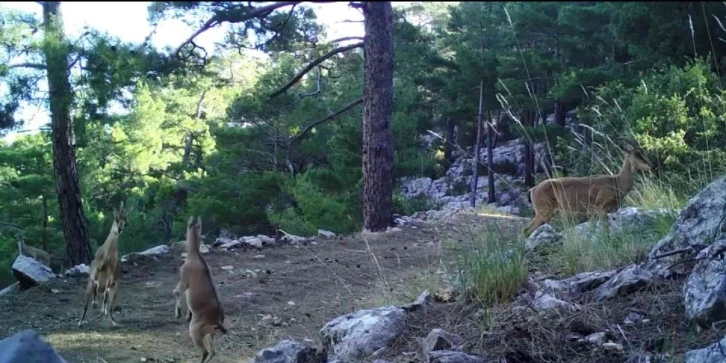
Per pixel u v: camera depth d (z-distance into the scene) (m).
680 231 6.03
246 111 26.30
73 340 6.92
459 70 34.41
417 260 9.80
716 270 5.04
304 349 5.72
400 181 27.33
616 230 7.34
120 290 8.84
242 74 37.50
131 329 7.31
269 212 24.16
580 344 4.97
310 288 8.74
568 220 9.18
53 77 12.36
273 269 9.73
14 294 8.80
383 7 14.80
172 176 38.62
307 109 26.34
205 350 6.02
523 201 19.53
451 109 35.28
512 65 30.81
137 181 33.69
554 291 6.05
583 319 5.29
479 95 33.69
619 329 5.05
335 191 24.92
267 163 28.44
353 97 26.75
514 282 6.25
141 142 34.44
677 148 11.38
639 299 5.51
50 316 7.85
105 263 7.46
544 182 9.63
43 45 12.16
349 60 29.98
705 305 4.81
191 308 6.02
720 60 15.73
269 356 5.65
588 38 28.06
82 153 27.91
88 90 12.75
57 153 14.17
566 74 27.62
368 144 14.95
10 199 22.64
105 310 7.62
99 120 13.79
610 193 9.36
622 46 26.00
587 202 9.37
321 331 6.14
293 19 16.56
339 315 7.54
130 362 6.28
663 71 16.84
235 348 6.70
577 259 6.96
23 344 4.02
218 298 6.12
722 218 5.74
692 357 4.31
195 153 42.31
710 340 4.62
